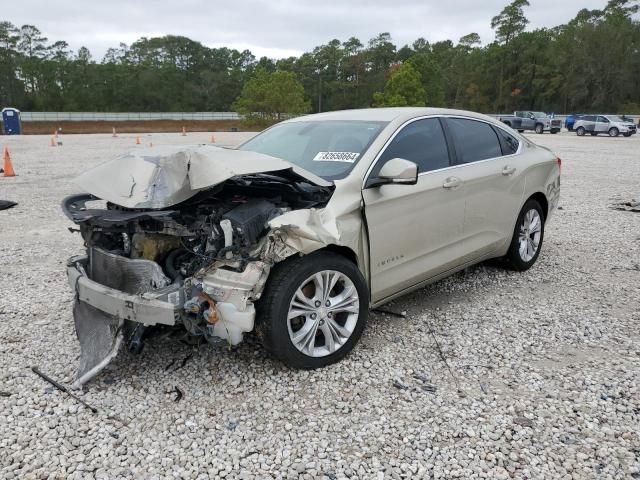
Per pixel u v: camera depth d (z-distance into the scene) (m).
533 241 5.80
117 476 2.62
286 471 2.67
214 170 3.23
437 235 4.42
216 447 2.84
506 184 5.14
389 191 3.96
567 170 15.28
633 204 9.60
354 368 3.66
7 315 4.50
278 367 3.65
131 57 118.62
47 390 3.36
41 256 6.28
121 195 3.36
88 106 101.06
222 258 3.25
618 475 2.65
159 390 3.37
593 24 82.12
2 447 2.82
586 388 3.43
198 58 120.38
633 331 4.29
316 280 3.52
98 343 3.48
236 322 3.22
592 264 6.08
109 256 3.46
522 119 41.00
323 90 107.94
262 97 56.66
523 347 4.00
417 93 72.25
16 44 103.62
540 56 89.31
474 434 2.96
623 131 35.53
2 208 9.01
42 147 25.31
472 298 4.98
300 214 3.35
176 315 3.14
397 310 4.68
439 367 3.70
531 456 2.79
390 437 2.93
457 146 4.76
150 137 38.94
